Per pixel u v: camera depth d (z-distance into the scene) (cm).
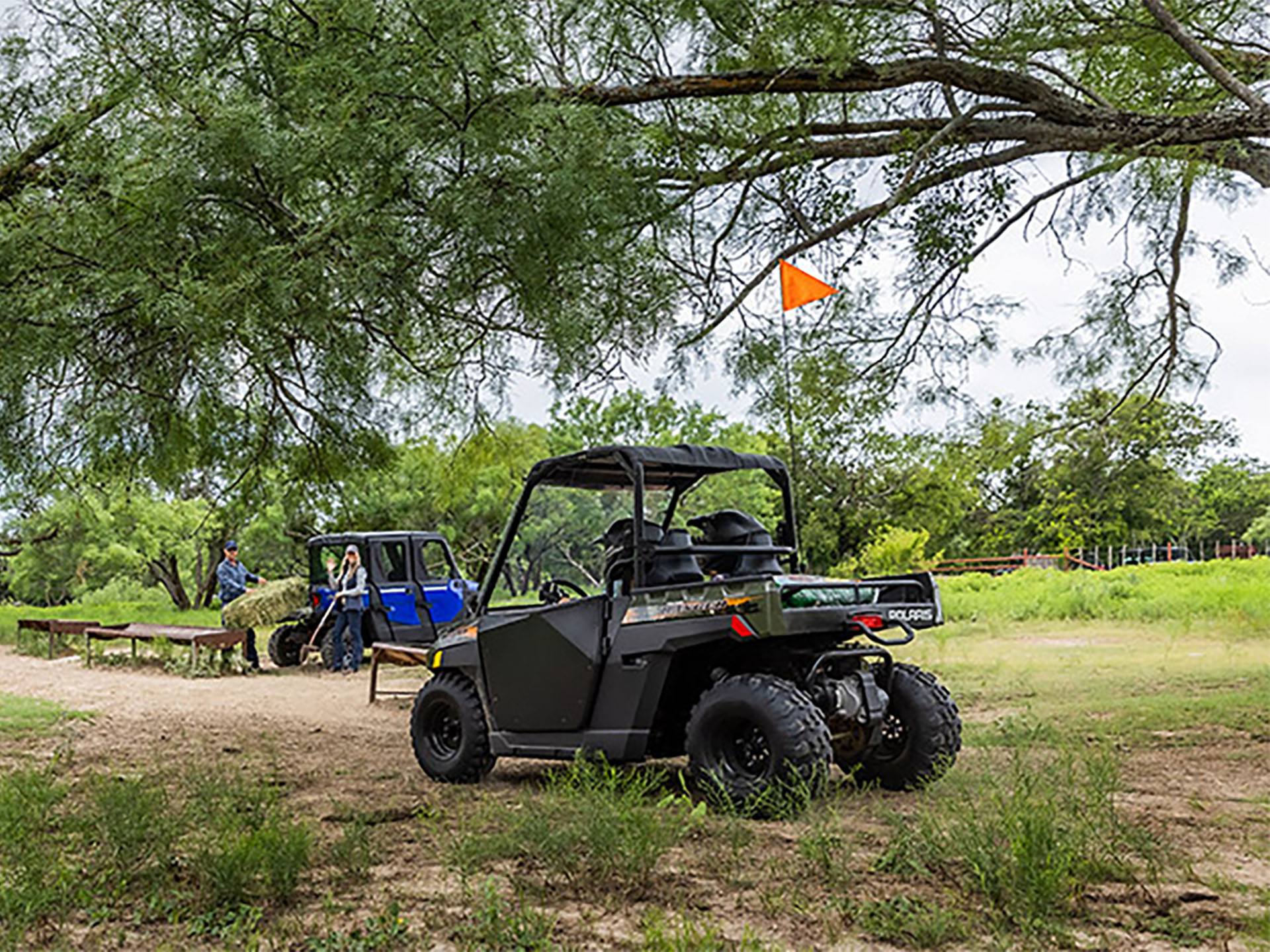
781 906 423
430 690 746
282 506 765
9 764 789
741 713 590
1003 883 422
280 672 1549
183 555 4353
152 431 673
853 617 621
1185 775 677
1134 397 1003
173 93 555
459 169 562
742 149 746
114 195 550
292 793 689
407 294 586
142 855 491
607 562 684
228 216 562
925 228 845
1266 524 7000
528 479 725
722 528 696
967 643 1638
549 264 583
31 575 4991
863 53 733
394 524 3008
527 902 434
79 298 561
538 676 688
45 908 426
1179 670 1194
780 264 809
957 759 730
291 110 562
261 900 447
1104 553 4538
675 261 740
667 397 775
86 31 584
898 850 479
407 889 460
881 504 3372
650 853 474
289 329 576
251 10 576
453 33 546
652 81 712
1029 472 1030
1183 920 401
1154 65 831
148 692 1262
